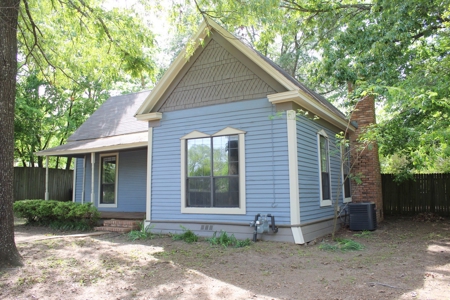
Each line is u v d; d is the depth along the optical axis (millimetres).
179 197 10055
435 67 8680
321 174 10211
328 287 5215
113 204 14500
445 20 10797
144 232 9797
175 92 10484
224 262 6766
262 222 8445
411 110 9648
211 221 9453
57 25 11547
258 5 8273
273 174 8711
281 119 8750
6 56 6527
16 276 5816
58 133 22688
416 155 6992
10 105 6574
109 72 11484
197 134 9891
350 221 10742
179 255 7363
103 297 5051
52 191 19375
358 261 6723
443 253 7402
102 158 15148
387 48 11008
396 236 9586
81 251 7695
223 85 9664
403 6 10477
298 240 8203
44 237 9633
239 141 9211
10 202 6488
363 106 12695
